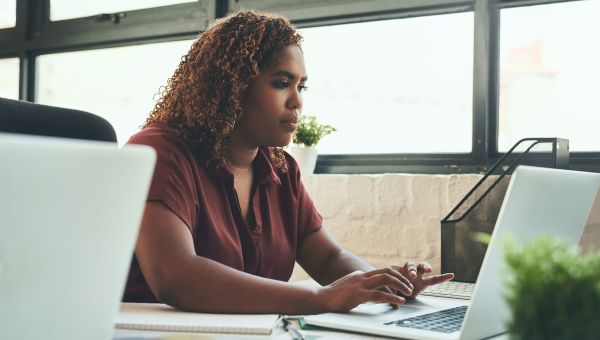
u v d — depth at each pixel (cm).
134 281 139
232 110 145
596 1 200
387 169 232
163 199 125
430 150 228
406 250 207
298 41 154
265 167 154
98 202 61
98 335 67
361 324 101
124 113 290
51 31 303
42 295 59
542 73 209
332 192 220
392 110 233
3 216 54
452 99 223
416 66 229
